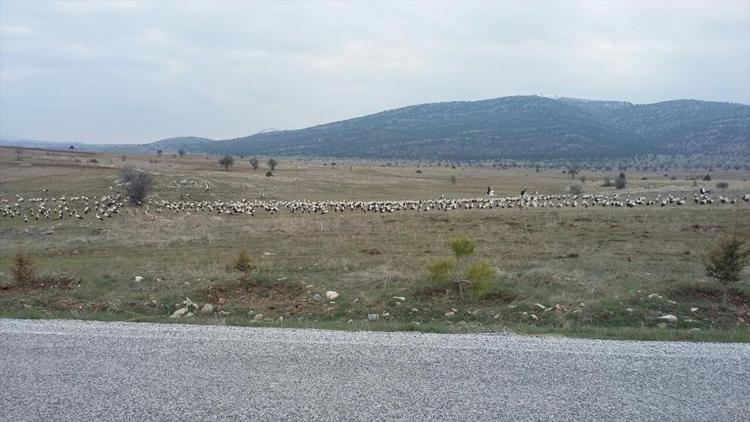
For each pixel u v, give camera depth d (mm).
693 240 24266
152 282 16234
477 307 13383
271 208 50250
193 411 6148
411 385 6840
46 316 11539
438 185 101438
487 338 8969
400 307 13445
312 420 5930
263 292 15352
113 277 16844
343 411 6133
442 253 21859
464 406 6250
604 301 13281
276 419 5953
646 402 6352
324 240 27391
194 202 60125
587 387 6773
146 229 33531
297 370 7375
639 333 9539
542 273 16016
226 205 54812
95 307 13719
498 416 6008
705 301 13609
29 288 15609
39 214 44406
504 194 85062
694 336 9258
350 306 13727
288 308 13789
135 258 22359
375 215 43156
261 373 7266
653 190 76938
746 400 6406
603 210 40406
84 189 63969
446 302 13766
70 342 8695
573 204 49906
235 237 29328
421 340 8812
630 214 35969
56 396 6551
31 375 7219
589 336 9289
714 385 6832
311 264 19281
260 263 19609
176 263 20344
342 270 17969
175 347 8398
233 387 6797
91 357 7934
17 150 122375
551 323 12062
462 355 7980
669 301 13398
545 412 6105
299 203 55844
